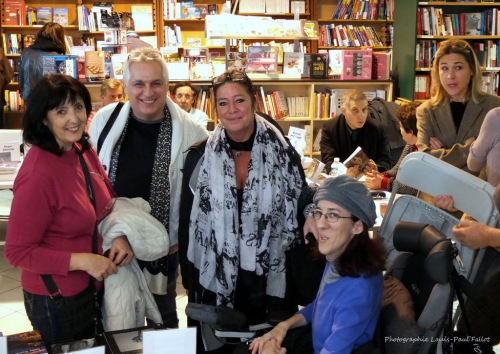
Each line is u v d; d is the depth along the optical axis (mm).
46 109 1786
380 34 7664
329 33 7410
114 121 2412
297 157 2295
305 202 2227
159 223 2148
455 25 6473
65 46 6340
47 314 1898
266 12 7227
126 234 2037
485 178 2617
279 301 2297
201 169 2223
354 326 1675
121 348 1832
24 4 7234
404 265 1860
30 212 1785
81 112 1855
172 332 1719
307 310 2023
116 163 2402
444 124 3047
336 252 1753
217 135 2213
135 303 2125
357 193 1731
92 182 2008
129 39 5457
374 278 1740
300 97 6203
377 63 6238
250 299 2262
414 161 2152
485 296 2109
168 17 7328
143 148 2422
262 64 5797
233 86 2057
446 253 1557
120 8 7406
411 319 1641
